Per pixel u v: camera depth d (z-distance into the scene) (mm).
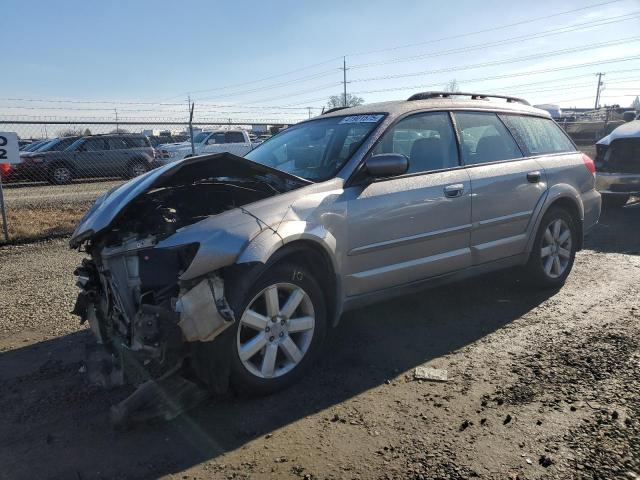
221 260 3135
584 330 4441
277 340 3506
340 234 3754
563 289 5531
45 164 16625
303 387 3600
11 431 3143
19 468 2799
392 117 4359
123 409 3094
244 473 2715
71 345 4352
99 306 3734
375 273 4008
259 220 3393
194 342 3172
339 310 3877
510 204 4887
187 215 3764
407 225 4137
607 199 9875
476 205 4598
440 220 4348
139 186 3523
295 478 2668
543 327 4527
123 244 3408
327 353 4117
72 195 14219
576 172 5637
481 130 4992
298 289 3570
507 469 2691
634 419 3096
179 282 3104
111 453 2912
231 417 3248
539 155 5402
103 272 3486
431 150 4516
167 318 3070
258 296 3381
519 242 5035
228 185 3879
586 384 3523
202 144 20844
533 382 3572
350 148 4160
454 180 4477
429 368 3826
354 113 4688
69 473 2750
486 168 4781
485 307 5047
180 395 3260
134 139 18625
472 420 3143
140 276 3299
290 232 3426
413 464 2750
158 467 2781
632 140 9195
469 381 3619
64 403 3447
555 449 2842
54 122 9969
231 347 3236
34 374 3850
